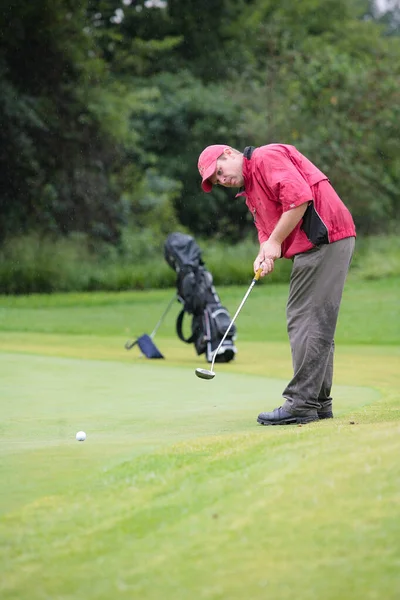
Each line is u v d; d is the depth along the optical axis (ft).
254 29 268.41
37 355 66.28
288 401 35.76
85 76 200.85
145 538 19.12
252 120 227.40
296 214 34.40
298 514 19.45
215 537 18.72
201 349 68.18
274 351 76.84
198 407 41.50
